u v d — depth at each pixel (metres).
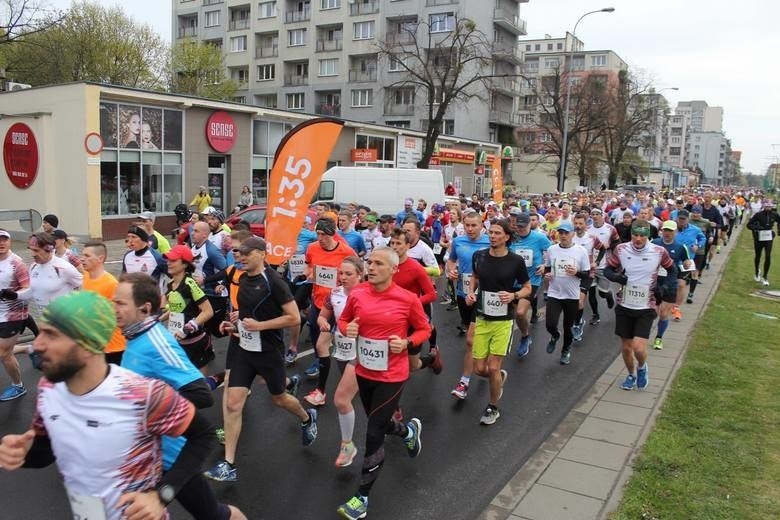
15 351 7.88
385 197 21.06
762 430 5.59
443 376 7.55
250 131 26.06
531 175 68.44
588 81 54.53
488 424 5.91
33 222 11.37
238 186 25.80
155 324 3.04
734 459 4.95
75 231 20.09
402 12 54.56
